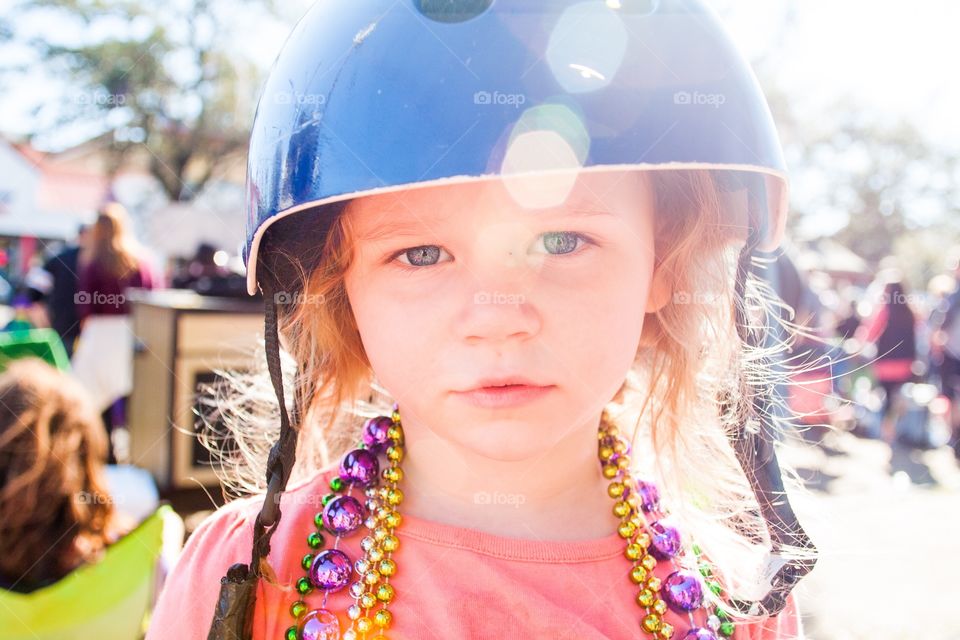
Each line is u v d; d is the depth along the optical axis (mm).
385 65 610
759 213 825
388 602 708
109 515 1470
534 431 624
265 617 705
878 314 5262
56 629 1369
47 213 9125
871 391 5328
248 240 707
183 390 2945
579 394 638
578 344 631
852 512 3283
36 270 4395
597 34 610
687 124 633
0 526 1350
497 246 619
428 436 762
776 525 858
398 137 586
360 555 743
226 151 10383
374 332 678
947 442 4742
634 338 683
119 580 1438
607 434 825
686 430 914
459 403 628
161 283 3379
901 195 15094
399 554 731
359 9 657
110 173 9953
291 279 802
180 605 731
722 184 838
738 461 889
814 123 13570
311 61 659
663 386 923
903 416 4996
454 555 722
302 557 744
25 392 1414
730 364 882
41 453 1380
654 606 754
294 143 639
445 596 705
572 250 646
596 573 747
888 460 4398
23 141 9805
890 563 2643
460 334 620
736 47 723
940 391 4910
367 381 914
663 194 811
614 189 653
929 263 15289
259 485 1017
